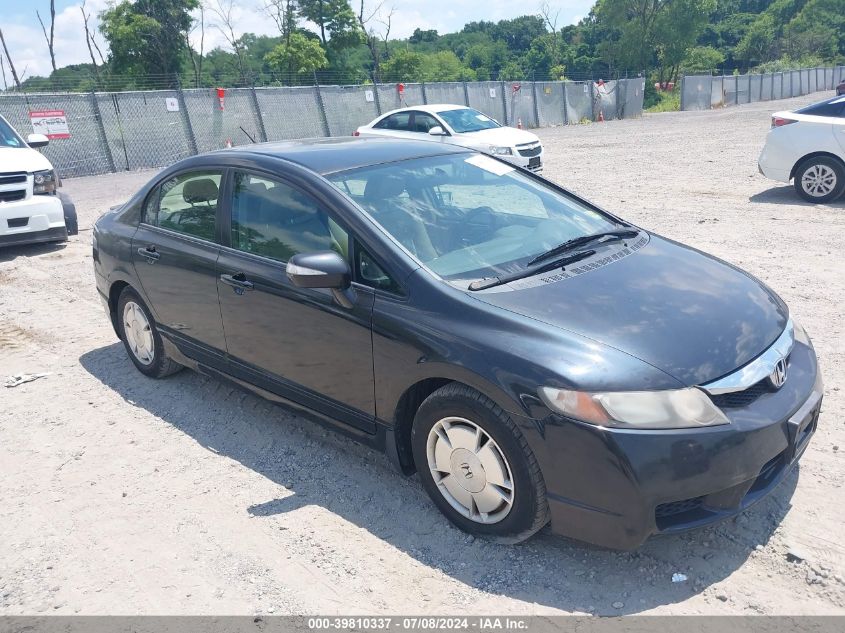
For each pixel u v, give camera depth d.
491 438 3.05
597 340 2.96
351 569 3.13
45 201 9.52
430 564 3.14
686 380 2.83
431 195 3.98
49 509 3.71
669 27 82.81
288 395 4.03
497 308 3.15
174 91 21.83
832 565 2.97
